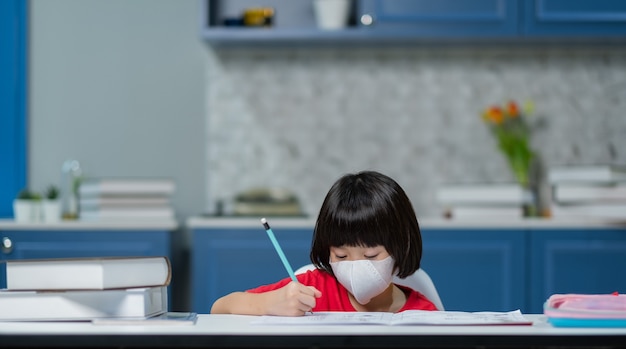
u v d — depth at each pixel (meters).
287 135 3.58
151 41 3.58
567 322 1.12
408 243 1.39
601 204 3.14
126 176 3.58
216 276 3.12
